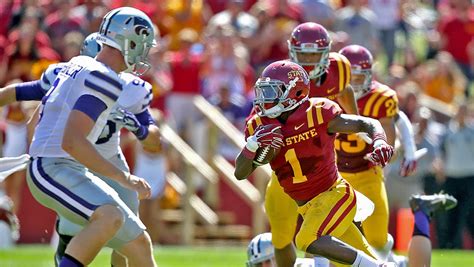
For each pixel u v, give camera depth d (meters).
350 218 21.50
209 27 52.44
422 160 45.31
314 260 22.78
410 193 44.31
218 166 47.12
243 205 47.50
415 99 46.38
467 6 57.53
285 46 51.22
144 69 20.64
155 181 43.88
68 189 19.39
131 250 20.14
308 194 21.55
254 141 20.66
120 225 19.27
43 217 45.72
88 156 18.80
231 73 49.00
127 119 22.28
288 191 21.78
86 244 18.91
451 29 57.53
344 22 54.16
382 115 25.58
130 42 20.20
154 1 52.47
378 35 56.94
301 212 21.86
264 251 24.88
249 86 50.00
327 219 21.19
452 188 45.75
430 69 53.78
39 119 20.17
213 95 48.91
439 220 45.88
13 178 44.00
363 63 25.45
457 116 46.03
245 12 56.25
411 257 24.12
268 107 21.03
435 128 46.84
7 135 43.22
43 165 19.64
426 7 67.38
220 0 57.00
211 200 47.44
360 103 25.77
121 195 22.25
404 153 26.34
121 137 43.91
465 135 45.62
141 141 22.75
